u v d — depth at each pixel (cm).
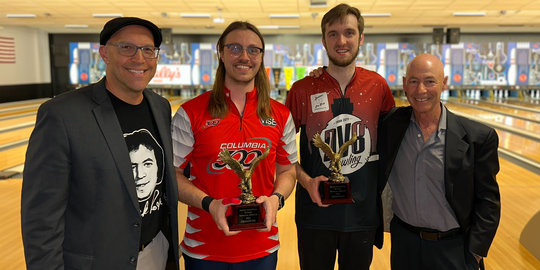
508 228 211
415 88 101
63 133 74
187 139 98
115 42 80
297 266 174
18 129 527
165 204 94
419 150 106
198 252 98
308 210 123
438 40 859
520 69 873
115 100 84
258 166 98
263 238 99
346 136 121
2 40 847
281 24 793
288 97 128
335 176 114
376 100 123
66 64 992
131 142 84
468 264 107
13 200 253
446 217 105
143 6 614
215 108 96
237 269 98
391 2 574
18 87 898
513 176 309
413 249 110
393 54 885
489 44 862
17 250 187
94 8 635
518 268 171
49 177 73
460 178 103
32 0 571
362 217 120
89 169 77
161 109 94
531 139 448
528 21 745
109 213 79
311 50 893
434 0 561
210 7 620
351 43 115
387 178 112
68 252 78
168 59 898
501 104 817
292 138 107
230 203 87
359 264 125
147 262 89
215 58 903
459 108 754
